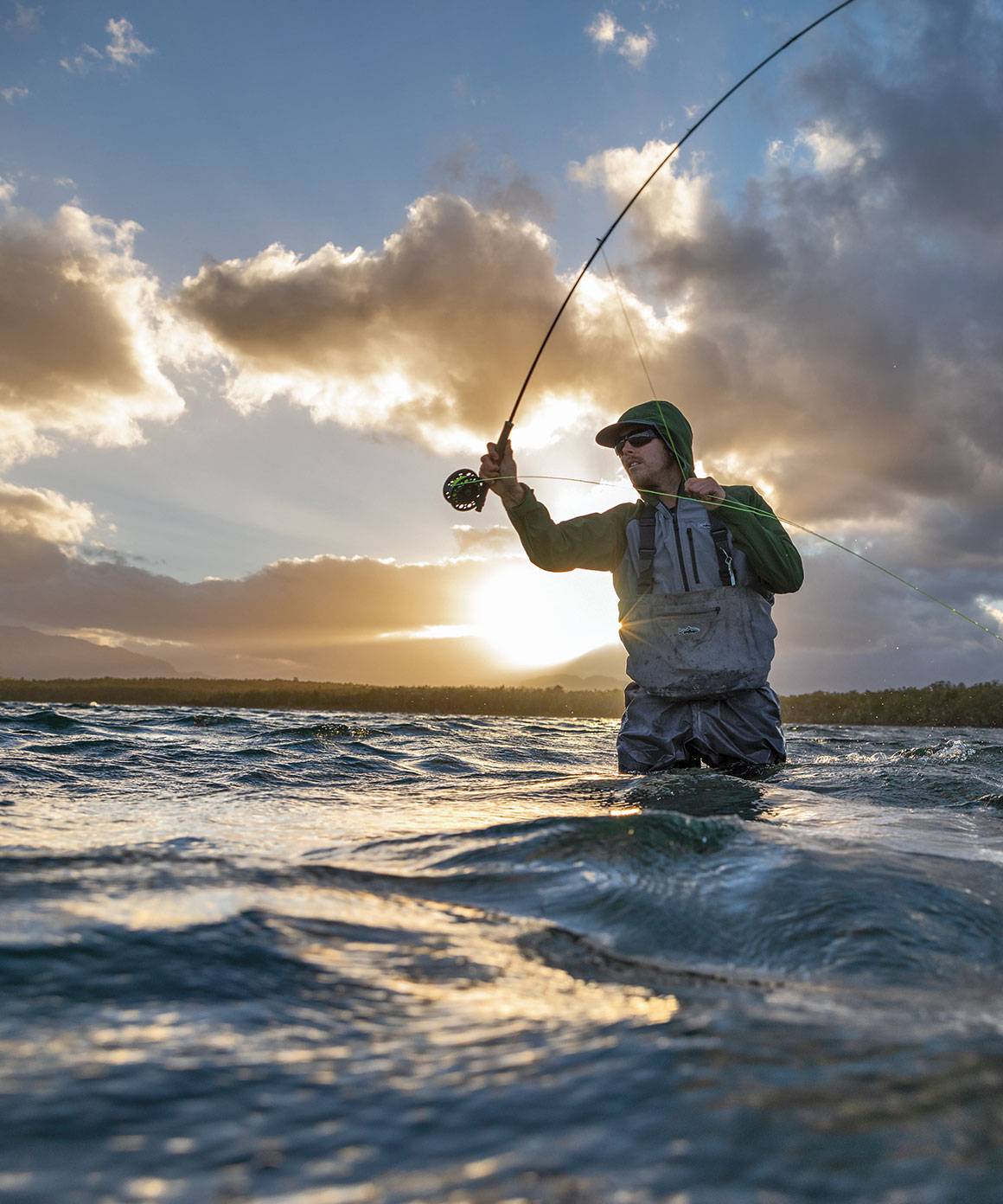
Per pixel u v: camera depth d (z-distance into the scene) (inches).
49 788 118.4
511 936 46.2
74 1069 26.4
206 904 48.0
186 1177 20.5
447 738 259.3
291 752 185.3
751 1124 23.0
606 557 153.8
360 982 36.4
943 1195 19.7
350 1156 21.5
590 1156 21.5
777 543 142.7
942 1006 37.9
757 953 46.0
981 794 113.1
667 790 112.6
